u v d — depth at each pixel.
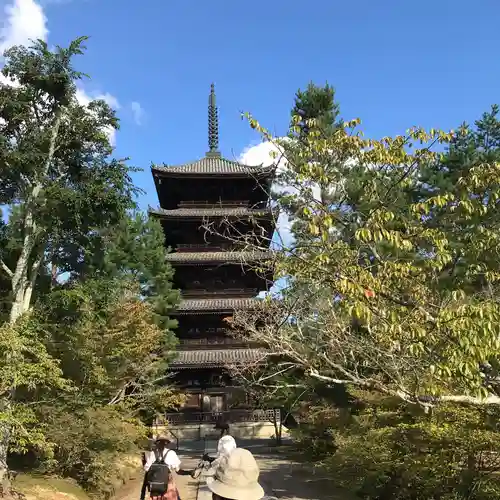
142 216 31.11
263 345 18.97
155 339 24.22
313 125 9.80
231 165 36.19
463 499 9.87
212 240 35.84
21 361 11.92
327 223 7.56
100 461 14.84
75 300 15.73
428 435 10.71
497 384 7.12
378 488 13.27
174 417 34.06
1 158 14.15
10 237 15.37
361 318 6.68
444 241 7.45
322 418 19.17
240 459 3.62
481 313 5.86
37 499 12.10
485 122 31.20
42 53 15.16
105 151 15.70
